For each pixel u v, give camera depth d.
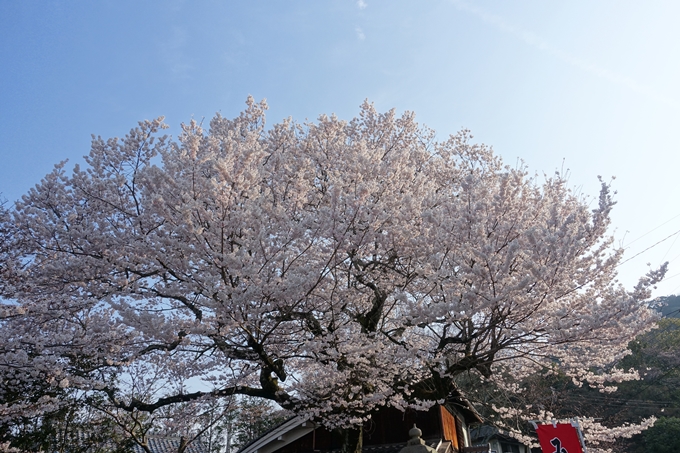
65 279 7.82
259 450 9.59
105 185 8.05
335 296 8.27
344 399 7.86
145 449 10.34
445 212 7.99
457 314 6.41
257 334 7.27
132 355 7.16
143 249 7.19
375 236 7.58
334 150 9.95
